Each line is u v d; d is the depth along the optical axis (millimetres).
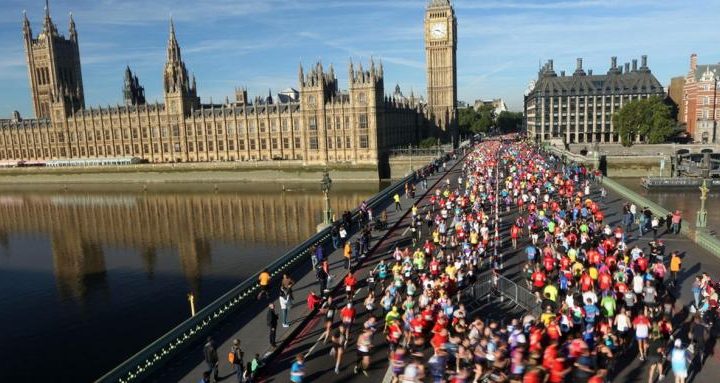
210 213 117062
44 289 66375
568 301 28031
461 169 117750
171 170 173125
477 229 47625
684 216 90812
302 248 47125
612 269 35094
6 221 117750
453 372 23156
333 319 33312
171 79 189000
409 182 94812
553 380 20578
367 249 48938
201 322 31391
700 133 185125
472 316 31938
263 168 164750
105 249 87625
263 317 34125
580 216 53281
